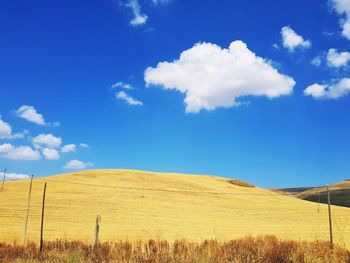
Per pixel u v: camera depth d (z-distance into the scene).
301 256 15.32
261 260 16.25
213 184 121.56
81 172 116.25
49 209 66.31
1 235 43.50
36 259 18.12
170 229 55.50
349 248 21.50
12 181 96.75
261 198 107.06
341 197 177.88
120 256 18.11
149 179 111.06
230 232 54.44
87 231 50.50
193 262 15.64
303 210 91.38
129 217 64.94
